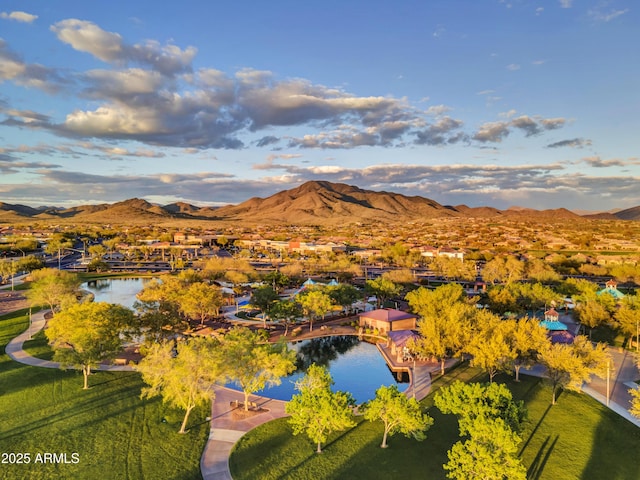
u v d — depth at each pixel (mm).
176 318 71812
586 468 37188
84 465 37219
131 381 55781
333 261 189625
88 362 52000
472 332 61375
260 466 37344
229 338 54438
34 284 101875
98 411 47156
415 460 38438
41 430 42906
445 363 66750
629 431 43531
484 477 31266
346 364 69750
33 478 35250
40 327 82062
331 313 101625
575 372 48844
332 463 37906
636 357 65375
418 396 53625
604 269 160500
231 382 58156
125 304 113688
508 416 37750
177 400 44125
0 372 57844
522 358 57094
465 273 148875
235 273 136875
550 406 49531
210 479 35469
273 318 85688
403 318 85438
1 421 44531
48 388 52844
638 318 71562
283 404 51062
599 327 84500
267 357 48344
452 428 44531
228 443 41219
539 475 36125
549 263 183000
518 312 90625
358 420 46625
